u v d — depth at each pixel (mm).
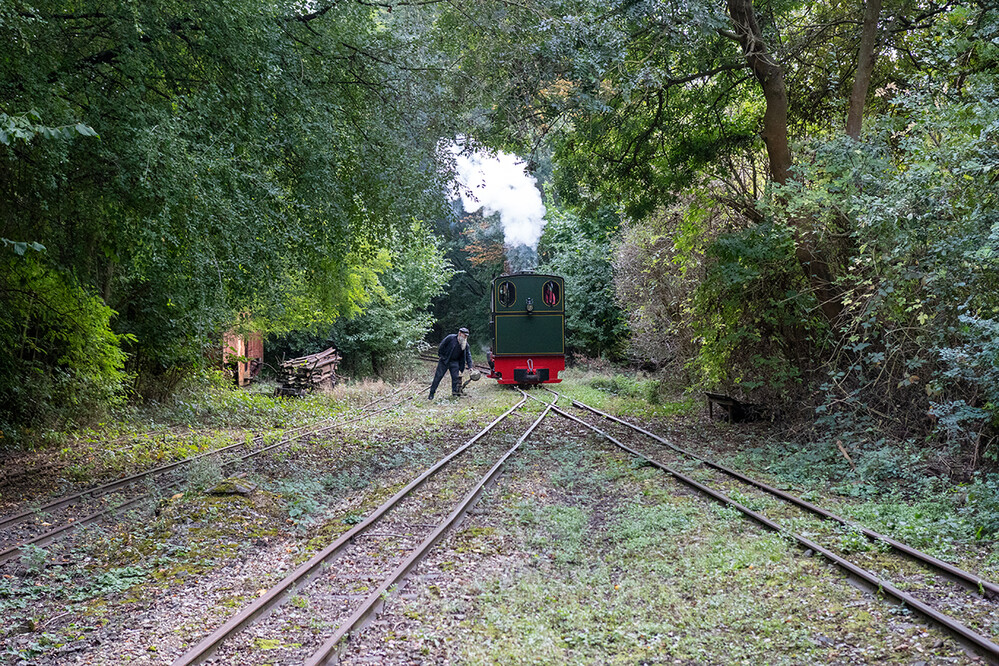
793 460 10547
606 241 30188
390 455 12102
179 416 15844
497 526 7668
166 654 4551
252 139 9391
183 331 16109
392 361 31891
